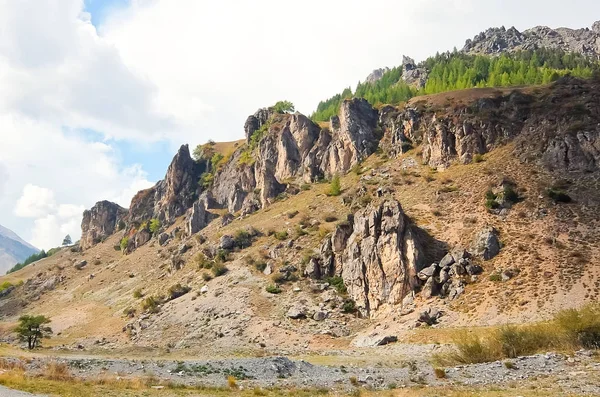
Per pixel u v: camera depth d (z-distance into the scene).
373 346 63.53
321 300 86.56
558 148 99.75
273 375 40.88
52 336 114.44
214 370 42.16
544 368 33.03
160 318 97.69
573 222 78.88
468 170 108.94
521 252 74.56
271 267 103.56
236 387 33.91
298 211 133.25
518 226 81.81
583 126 102.19
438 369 35.31
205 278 110.06
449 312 67.25
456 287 71.81
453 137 120.56
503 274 70.25
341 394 30.06
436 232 87.38
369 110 161.50
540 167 99.00
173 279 126.00
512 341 40.84
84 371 43.69
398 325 68.94
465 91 145.75
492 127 117.06
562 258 70.25
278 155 179.38
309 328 77.81
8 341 113.56
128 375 40.78
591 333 38.12
